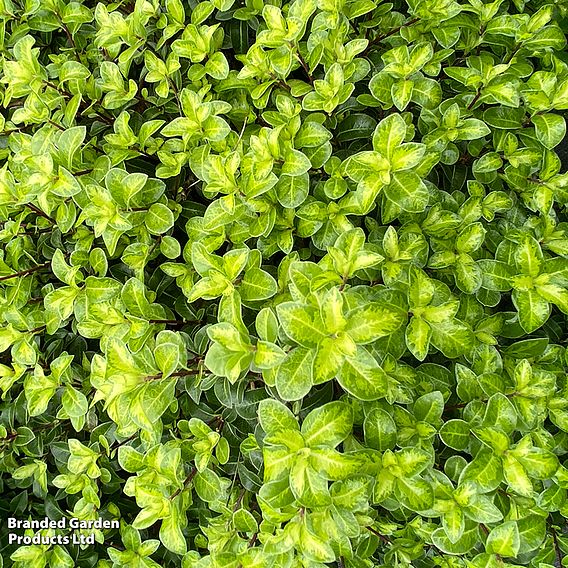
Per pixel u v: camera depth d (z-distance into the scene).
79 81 0.44
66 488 0.41
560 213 0.43
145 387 0.33
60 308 0.39
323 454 0.29
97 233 0.37
